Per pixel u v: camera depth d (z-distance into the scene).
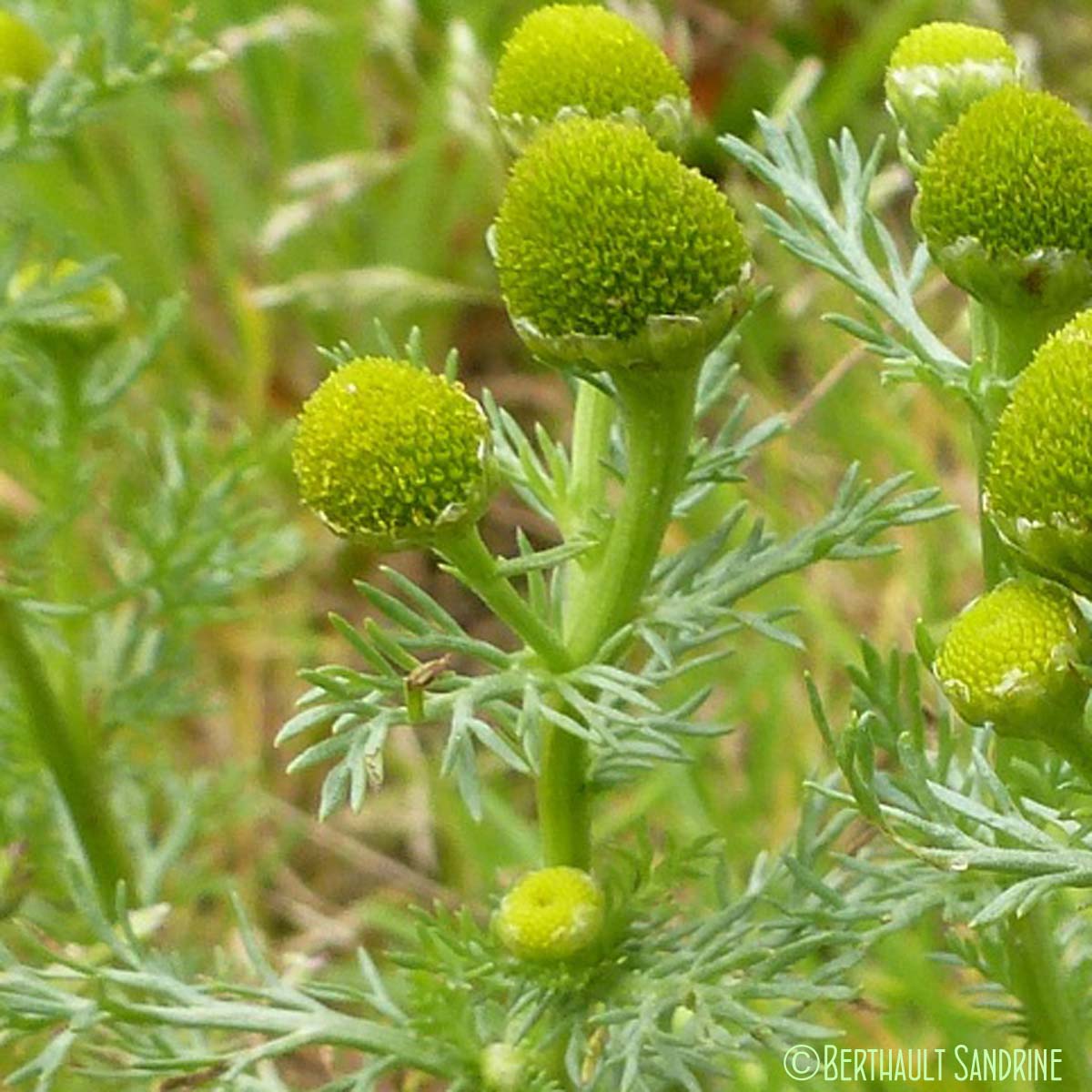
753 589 0.16
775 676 0.21
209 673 0.23
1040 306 0.16
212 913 0.22
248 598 0.23
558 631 0.17
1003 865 0.15
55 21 0.19
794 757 0.21
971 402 0.16
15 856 0.18
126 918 0.17
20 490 0.21
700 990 0.16
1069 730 0.15
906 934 0.19
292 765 0.15
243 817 0.21
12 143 0.18
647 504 0.16
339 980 0.21
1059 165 0.16
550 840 0.16
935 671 0.15
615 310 0.15
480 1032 0.17
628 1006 0.16
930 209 0.16
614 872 0.17
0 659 0.19
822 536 0.16
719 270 0.15
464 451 0.15
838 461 0.23
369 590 0.16
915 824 0.15
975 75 0.16
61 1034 0.17
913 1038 0.20
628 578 0.16
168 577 0.19
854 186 0.17
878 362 0.23
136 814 0.20
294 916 0.22
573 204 0.15
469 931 0.17
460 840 0.21
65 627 0.19
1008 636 0.15
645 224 0.15
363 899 0.22
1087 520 0.15
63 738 0.19
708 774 0.21
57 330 0.19
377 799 0.22
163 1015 0.17
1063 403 0.15
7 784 0.19
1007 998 0.18
